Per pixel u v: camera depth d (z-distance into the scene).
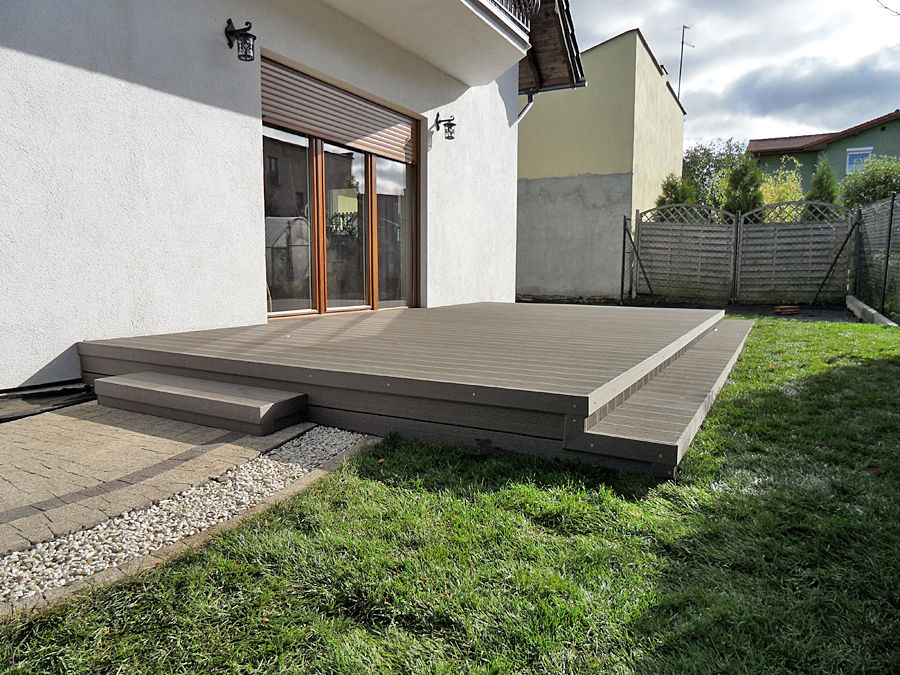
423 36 6.34
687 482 2.15
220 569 1.54
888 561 1.58
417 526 1.79
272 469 2.30
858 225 10.38
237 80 4.71
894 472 2.25
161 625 1.33
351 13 5.72
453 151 7.98
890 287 7.93
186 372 3.35
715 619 1.35
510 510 1.91
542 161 13.84
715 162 21.81
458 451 2.45
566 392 2.29
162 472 2.22
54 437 2.66
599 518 1.85
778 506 1.93
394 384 2.63
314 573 1.54
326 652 1.26
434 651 1.27
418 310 7.07
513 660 1.23
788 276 11.45
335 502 1.98
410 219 7.43
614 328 4.93
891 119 19.12
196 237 4.45
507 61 7.16
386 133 6.76
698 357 4.34
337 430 2.81
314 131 5.70
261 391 2.97
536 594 1.46
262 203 5.02
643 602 1.42
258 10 4.83
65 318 3.63
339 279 6.30
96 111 3.71
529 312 6.77
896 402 3.34
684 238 12.44
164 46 4.12
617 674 1.19
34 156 3.40
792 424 2.92
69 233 3.61
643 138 13.62
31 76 3.35
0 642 1.25
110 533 1.74
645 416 2.51
